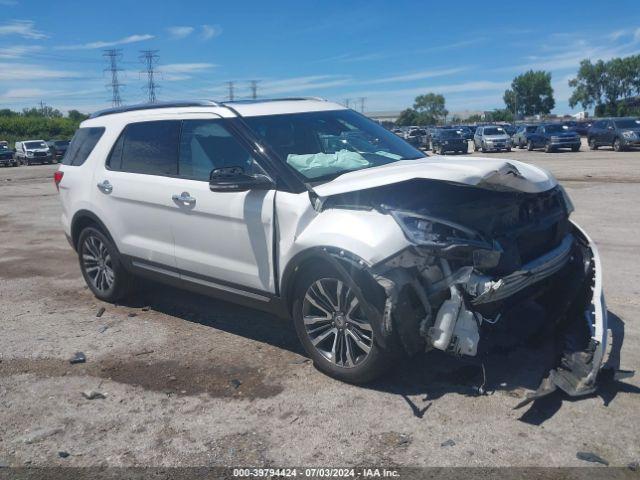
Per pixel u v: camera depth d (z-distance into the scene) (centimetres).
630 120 3194
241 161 464
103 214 575
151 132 543
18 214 1355
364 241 372
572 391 365
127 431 365
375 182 386
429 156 515
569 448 325
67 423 377
